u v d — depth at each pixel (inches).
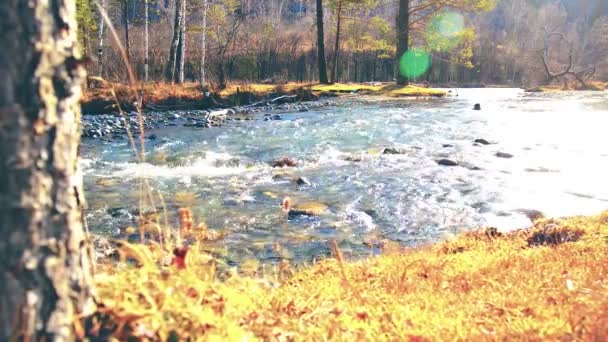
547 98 1414.9
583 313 137.3
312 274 221.5
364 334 126.4
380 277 200.7
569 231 299.9
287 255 305.0
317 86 1382.9
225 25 1747.0
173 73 1370.6
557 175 525.3
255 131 811.4
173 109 1045.8
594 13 3649.1
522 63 2630.4
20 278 82.7
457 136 764.0
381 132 797.2
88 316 92.7
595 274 188.1
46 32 83.7
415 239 343.9
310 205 412.8
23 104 81.5
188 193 450.0
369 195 451.8
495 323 136.7
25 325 83.0
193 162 589.9
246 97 1154.7
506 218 391.9
